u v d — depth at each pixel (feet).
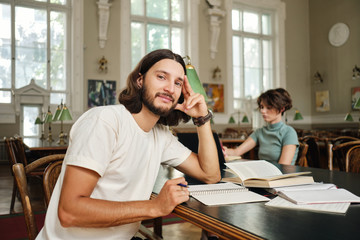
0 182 18.78
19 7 29.19
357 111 38.47
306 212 2.94
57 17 30.48
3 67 28.50
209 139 4.39
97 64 30.94
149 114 3.68
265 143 8.18
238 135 29.53
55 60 30.35
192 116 4.41
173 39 36.14
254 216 2.84
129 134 3.46
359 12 38.37
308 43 44.55
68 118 16.99
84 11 30.48
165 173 5.68
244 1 39.52
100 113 3.35
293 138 7.63
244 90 39.88
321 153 15.81
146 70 3.64
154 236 4.99
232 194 3.72
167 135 4.28
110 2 31.60
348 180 4.52
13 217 11.02
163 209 3.01
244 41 40.42
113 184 3.40
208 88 36.32
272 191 3.83
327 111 42.09
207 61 36.45
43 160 4.05
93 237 3.26
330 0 41.65
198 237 8.89
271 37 42.11
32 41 29.60
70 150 3.07
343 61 40.19
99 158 3.05
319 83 43.09
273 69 42.14
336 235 2.31
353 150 6.33
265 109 7.97
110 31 31.65
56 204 3.30
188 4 35.96
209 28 36.52
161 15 35.53
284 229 2.46
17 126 28.53
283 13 42.24
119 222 2.94
